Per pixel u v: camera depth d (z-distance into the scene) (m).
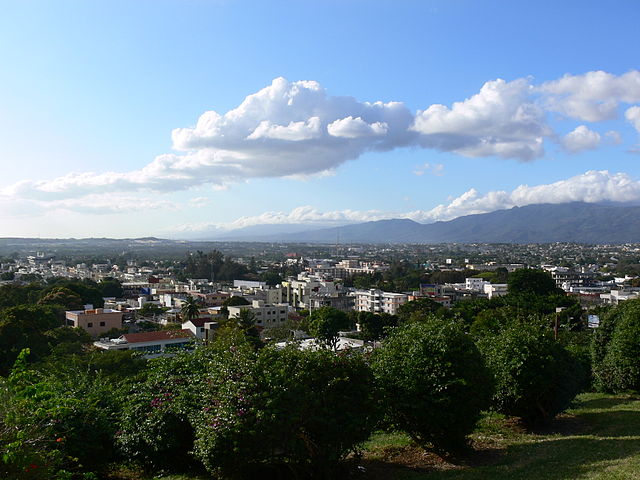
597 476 10.42
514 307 58.88
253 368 10.96
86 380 16.16
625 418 17.28
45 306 61.91
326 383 11.48
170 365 14.66
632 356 20.98
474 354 13.70
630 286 121.25
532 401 16.17
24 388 11.53
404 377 13.27
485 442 15.13
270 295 101.62
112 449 13.95
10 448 8.35
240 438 10.38
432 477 11.64
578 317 61.81
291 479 12.20
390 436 16.55
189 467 13.41
